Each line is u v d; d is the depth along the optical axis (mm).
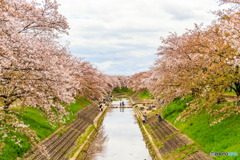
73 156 17250
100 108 46000
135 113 46812
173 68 18047
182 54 16031
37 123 17688
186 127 18312
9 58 7938
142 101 57812
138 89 59562
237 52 8281
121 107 57281
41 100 10312
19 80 9430
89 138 23953
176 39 22766
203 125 16203
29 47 9289
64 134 20109
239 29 8695
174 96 18188
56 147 16766
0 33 7996
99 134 28703
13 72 9508
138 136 27500
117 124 35875
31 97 10008
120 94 114000
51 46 13688
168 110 26953
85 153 19438
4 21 8297
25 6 9617
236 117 13633
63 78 10242
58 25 13109
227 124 13750
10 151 12055
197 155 13156
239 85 12570
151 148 20094
